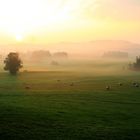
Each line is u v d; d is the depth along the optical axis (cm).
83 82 12231
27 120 4481
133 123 4550
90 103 6506
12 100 6744
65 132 3919
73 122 4497
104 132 3975
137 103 6562
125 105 6278
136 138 3759
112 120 4734
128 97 7525
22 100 6806
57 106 5988
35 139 3578
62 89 9494
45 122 4412
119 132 3994
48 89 9512
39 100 6875
